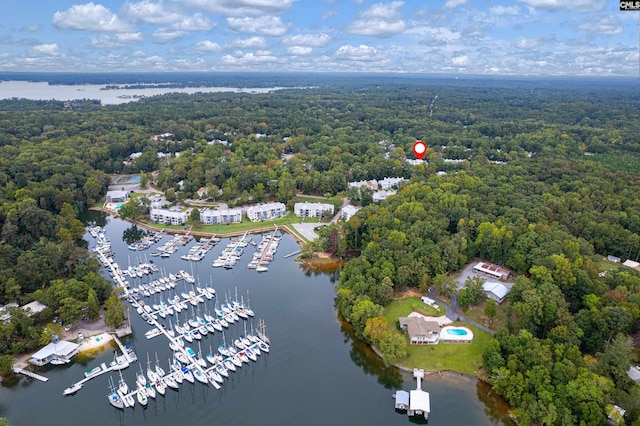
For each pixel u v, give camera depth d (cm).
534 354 17088
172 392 18212
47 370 19075
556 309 19288
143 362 19700
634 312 18875
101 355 19975
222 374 18988
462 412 16775
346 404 17550
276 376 19062
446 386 17988
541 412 15288
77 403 17488
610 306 19138
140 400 17362
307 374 19200
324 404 17538
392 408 17338
